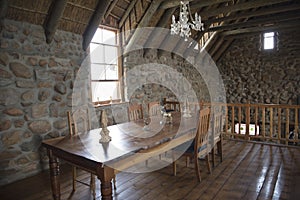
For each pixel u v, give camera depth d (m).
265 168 3.28
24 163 3.11
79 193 2.62
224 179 2.94
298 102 7.28
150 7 4.18
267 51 7.65
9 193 2.66
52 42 3.37
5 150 2.92
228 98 8.54
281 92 7.54
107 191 1.75
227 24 6.43
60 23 3.38
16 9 2.86
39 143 3.27
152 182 2.88
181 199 2.46
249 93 8.10
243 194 2.55
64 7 3.02
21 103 3.05
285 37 7.34
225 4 5.53
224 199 2.45
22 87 3.06
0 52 2.83
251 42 7.91
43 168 3.32
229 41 7.77
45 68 3.30
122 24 4.53
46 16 3.14
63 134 3.56
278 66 7.52
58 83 3.48
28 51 3.10
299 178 2.30
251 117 8.09
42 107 3.29
